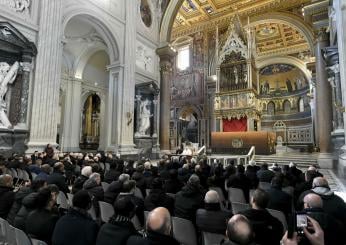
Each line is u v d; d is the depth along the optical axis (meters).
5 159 7.83
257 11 22.92
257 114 21.98
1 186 3.76
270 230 2.38
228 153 18.19
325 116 12.58
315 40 13.39
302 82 28.30
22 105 9.05
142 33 16.00
